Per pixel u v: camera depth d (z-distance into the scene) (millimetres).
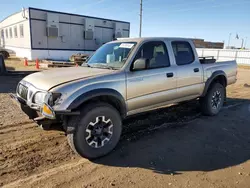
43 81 3186
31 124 4469
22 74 11156
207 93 5215
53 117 2809
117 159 3260
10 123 4469
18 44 26453
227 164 3184
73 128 3006
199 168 3057
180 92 4488
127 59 3660
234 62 6008
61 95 2873
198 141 3949
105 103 3275
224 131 4453
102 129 3281
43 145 3586
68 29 25062
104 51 4293
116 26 29797
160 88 4051
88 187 2580
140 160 3238
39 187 2545
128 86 3535
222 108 6184
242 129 4594
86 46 27203
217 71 5305
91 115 3094
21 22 24141
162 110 5715
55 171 2889
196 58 4891
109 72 3447
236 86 10375
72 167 3006
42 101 2910
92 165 3080
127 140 3910
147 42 3963
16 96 3564
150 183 2686
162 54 4207
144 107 3912
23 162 3053
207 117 5332
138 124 4703
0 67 10594
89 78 3191
